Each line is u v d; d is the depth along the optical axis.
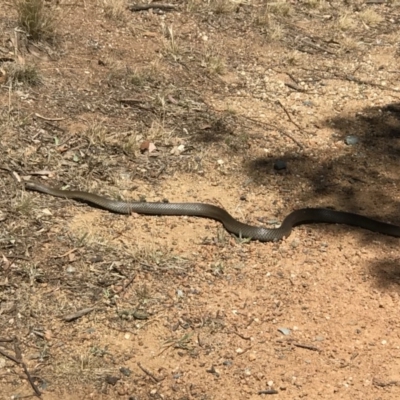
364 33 10.56
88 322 5.59
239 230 6.70
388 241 6.87
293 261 6.49
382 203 7.42
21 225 6.39
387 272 6.45
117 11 9.62
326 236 6.88
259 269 6.34
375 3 11.33
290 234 6.86
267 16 10.20
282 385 5.24
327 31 10.47
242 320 5.77
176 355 5.41
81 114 7.91
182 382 5.20
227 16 10.22
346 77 9.55
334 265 6.49
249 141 8.07
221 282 6.14
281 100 8.94
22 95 7.92
